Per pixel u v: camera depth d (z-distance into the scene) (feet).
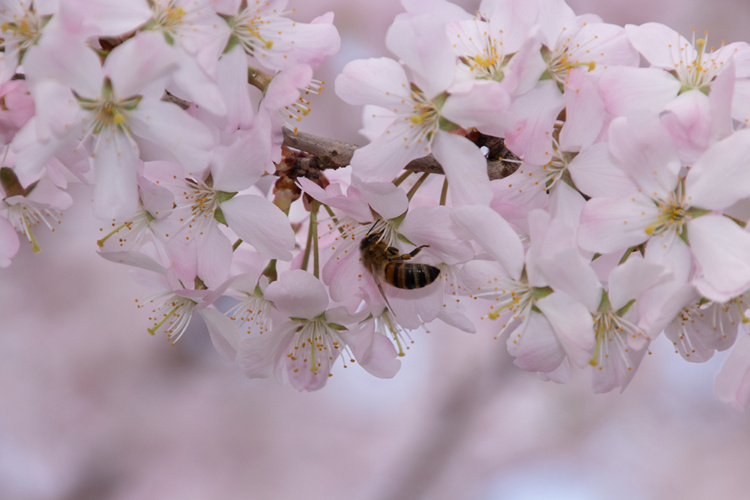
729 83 1.20
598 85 1.24
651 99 1.24
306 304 1.27
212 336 1.32
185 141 1.21
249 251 1.32
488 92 1.21
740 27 2.36
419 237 1.26
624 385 1.26
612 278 1.21
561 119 1.26
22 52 1.20
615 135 1.22
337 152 1.28
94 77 1.20
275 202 1.29
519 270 1.24
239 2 1.23
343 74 1.24
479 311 2.54
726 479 2.56
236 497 2.57
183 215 1.27
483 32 1.24
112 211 1.22
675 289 1.21
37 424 2.50
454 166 1.23
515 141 1.22
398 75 1.23
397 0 2.28
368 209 1.26
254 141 1.24
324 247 1.31
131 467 2.53
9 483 2.41
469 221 1.23
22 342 2.57
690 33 2.38
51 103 1.19
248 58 1.25
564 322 1.22
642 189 1.22
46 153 1.20
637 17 2.39
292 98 1.24
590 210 1.22
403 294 1.29
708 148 1.22
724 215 1.22
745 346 1.28
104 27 1.20
